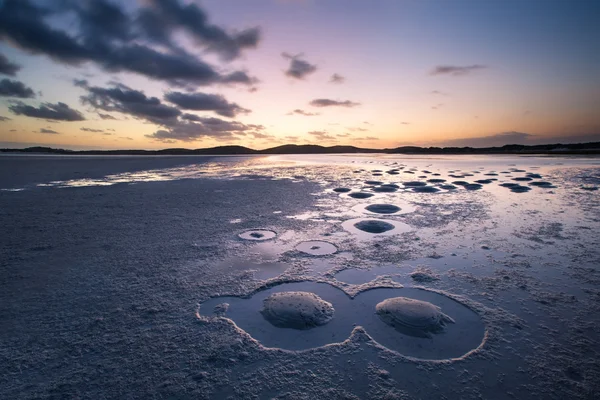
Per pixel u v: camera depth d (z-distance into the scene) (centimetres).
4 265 336
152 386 162
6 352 191
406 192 857
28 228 491
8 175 1479
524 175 1227
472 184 987
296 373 171
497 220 514
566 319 221
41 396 156
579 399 150
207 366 177
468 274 303
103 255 368
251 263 343
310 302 245
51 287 284
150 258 358
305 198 779
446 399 151
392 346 196
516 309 236
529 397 152
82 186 1053
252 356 186
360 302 255
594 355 182
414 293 268
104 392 158
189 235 451
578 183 956
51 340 203
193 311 241
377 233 455
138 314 236
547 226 468
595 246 374
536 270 308
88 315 235
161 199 771
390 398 152
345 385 162
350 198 770
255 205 687
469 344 196
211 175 1487
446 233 445
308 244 409
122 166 2192
